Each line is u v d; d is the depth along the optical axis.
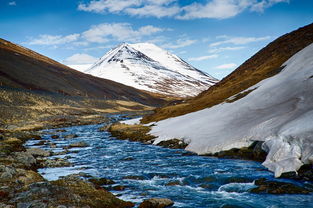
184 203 19.23
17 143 50.69
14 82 170.25
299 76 46.41
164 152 41.34
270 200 19.05
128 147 48.38
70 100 180.62
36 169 30.44
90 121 117.81
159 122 70.06
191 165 31.27
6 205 16.14
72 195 18.12
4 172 22.88
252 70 86.94
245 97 52.97
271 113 37.28
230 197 20.20
